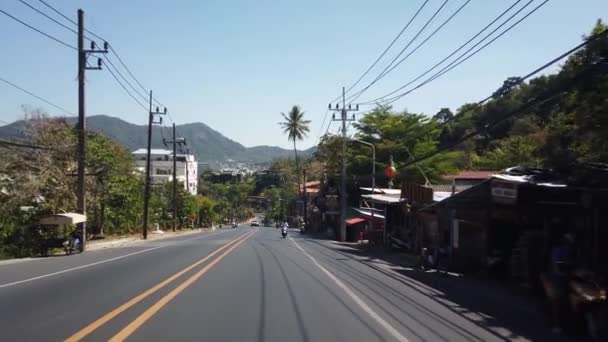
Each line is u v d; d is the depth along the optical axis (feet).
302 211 354.33
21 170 132.16
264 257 93.81
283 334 32.68
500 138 205.46
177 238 182.09
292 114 298.15
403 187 125.39
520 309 46.14
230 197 555.69
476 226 76.23
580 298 34.78
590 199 52.06
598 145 61.26
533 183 54.90
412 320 38.32
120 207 177.06
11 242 107.86
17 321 35.68
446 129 217.15
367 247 144.05
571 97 62.90
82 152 115.14
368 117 198.70
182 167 455.63
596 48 59.21
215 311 40.06
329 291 52.03
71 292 49.39
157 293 48.98
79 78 114.21
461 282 66.49
